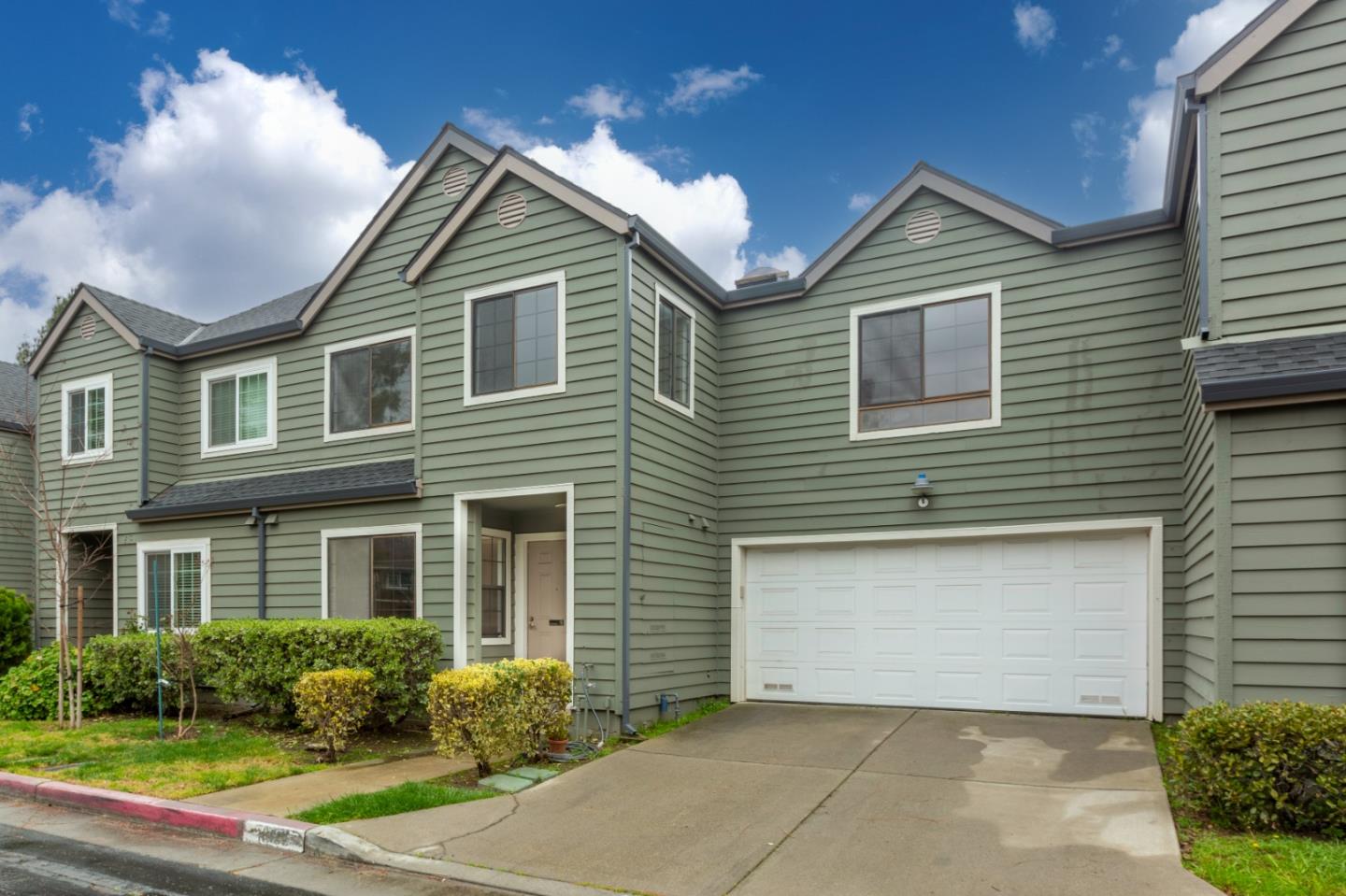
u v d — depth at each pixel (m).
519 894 4.98
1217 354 6.78
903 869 5.13
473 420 10.29
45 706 10.69
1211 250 7.12
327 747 8.36
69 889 5.09
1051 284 9.80
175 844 6.05
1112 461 9.33
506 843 5.73
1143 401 9.25
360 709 8.43
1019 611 9.73
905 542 10.40
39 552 15.23
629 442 9.30
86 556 15.02
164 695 10.76
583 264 9.74
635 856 5.48
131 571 13.53
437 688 7.44
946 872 5.06
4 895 4.98
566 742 8.32
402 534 10.74
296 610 11.53
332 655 9.20
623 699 8.94
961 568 10.07
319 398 12.72
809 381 11.07
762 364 11.40
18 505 16.06
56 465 14.66
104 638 11.09
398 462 11.69
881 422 10.59
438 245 10.72
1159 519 9.05
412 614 10.52
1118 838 5.45
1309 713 5.43
